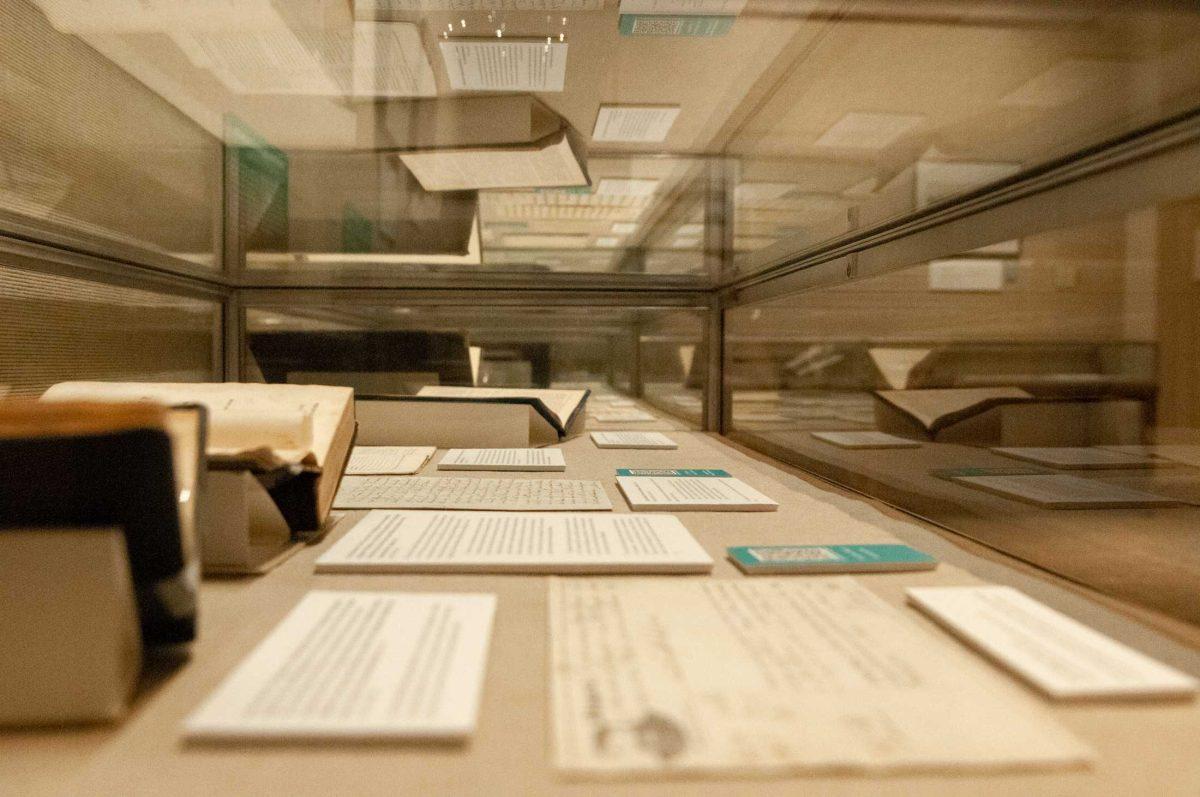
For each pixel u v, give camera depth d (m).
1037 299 1.60
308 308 1.81
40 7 1.08
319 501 0.73
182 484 0.46
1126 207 0.62
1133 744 0.36
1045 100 0.74
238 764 0.34
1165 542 0.72
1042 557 0.67
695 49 1.39
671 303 1.86
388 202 1.83
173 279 1.51
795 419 1.81
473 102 1.67
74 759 0.34
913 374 1.75
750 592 0.56
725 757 0.33
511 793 0.32
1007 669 0.43
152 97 1.43
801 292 1.36
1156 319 1.48
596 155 1.90
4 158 1.03
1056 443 1.42
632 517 0.80
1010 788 0.32
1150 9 0.57
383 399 1.44
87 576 0.37
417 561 0.62
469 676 0.40
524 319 2.30
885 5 1.12
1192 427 1.45
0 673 0.37
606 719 0.37
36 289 1.11
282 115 1.66
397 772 0.33
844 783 0.32
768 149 1.69
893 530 0.78
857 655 0.44
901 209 0.96
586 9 1.26
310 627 0.47
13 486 0.38
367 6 1.22
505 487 0.99
